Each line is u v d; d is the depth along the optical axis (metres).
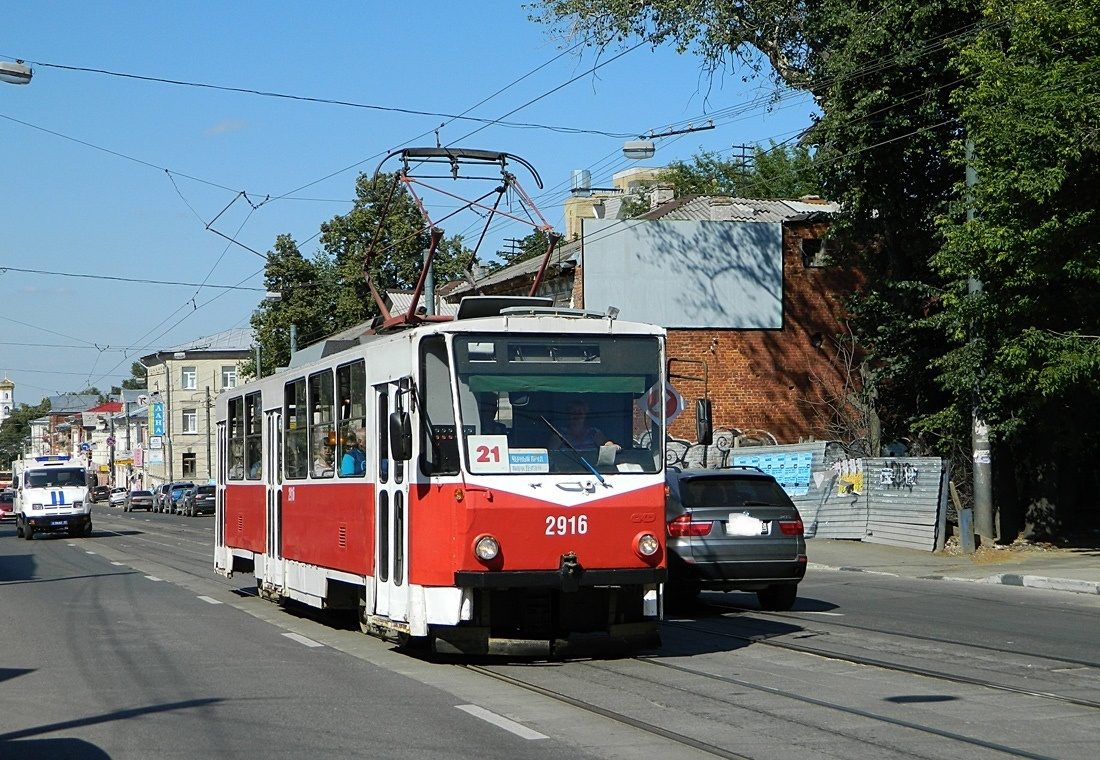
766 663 10.85
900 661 10.86
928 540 24.36
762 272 35.94
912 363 27.88
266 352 59.47
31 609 17.02
